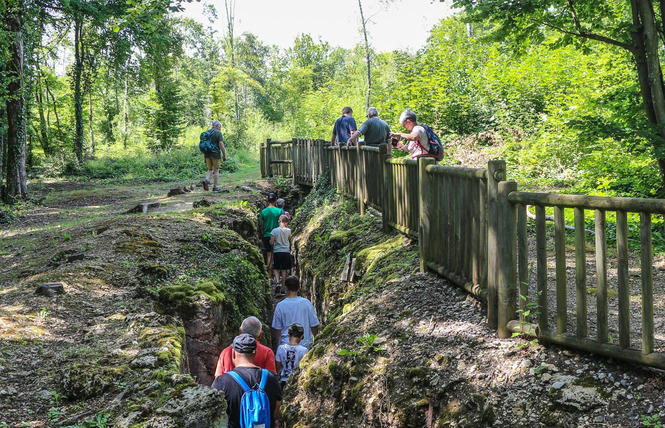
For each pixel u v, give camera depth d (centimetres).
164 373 419
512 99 1523
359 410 452
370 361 479
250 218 1258
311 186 1579
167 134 3450
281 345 628
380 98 2003
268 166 1911
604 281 365
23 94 1811
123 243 873
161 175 2559
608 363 370
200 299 665
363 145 1041
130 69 3712
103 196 1933
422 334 490
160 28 2488
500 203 439
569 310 474
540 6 853
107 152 3534
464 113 1609
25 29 2030
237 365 408
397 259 733
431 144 741
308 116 3672
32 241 1077
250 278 895
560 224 393
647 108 813
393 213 869
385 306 575
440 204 607
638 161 981
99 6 2050
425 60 1897
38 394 418
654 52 787
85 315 604
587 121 834
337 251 970
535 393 369
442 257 605
